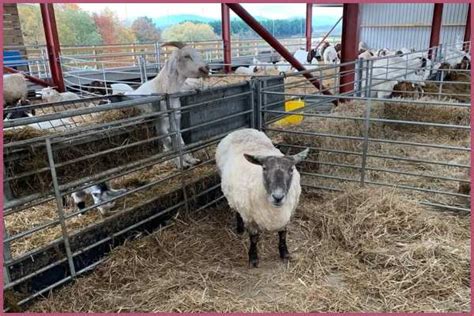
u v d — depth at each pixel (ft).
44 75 42.80
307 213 13.15
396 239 10.96
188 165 15.43
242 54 71.36
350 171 16.75
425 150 19.08
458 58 43.06
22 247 10.26
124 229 11.58
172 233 12.40
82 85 37.81
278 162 9.03
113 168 11.10
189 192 13.87
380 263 10.34
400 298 9.16
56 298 9.64
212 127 14.74
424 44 68.13
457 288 9.25
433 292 9.25
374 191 12.76
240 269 10.71
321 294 9.41
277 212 9.67
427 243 10.46
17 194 9.19
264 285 9.93
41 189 9.45
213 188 14.60
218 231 12.73
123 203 12.52
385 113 22.58
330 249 11.27
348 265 10.52
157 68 43.65
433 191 12.86
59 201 9.66
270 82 17.38
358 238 11.32
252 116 16.58
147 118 12.66
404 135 21.94
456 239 10.99
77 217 11.99
